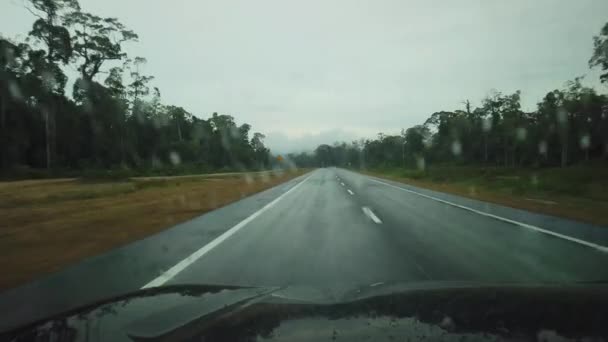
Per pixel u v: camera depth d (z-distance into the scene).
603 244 6.30
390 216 10.24
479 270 4.70
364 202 14.19
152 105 73.62
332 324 1.48
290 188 23.89
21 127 54.34
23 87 51.84
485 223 8.86
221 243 6.74
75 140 60.75
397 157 104.88
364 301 1.82
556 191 17.88
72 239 7.68
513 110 68.44
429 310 1.62
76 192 20.95
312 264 5.11
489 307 1.62
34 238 7.84
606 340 1.22
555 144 63.41
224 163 103.56
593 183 22.72
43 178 46.47
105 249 6.61
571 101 57.84
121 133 65.19
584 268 4.75
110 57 57.94
